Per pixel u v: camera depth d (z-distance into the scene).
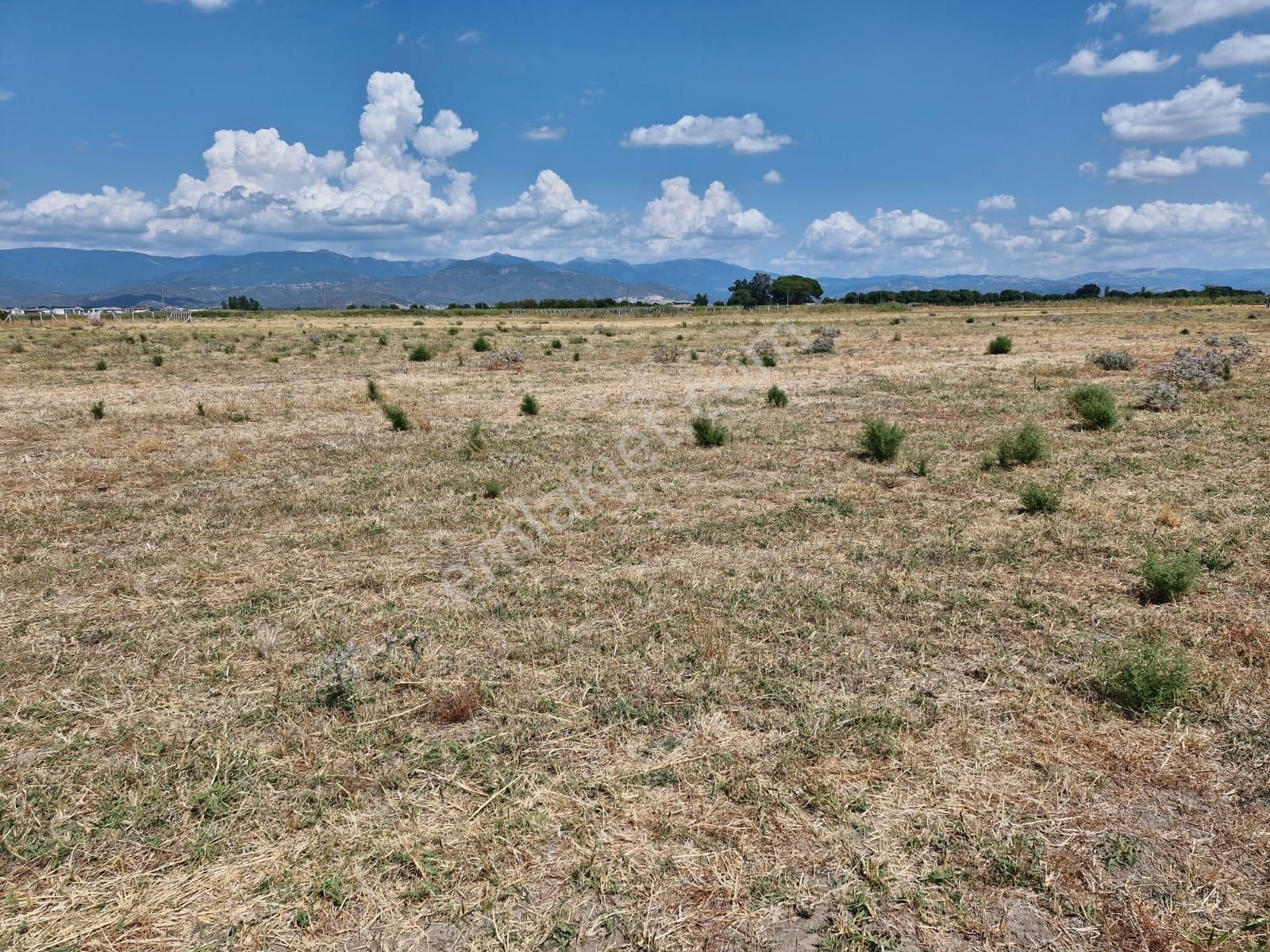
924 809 3.24
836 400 15.96
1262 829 3.09
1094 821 3.15
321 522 7.70
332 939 2.68
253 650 4.88
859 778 3.44
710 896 2.82
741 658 4.61
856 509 7.74
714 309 80.56
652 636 4.93
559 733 3.87
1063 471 9.01
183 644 4.97
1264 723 3.77
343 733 3.90
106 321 62.53
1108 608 5.17
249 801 3.38
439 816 3.27
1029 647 4.65
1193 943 2.57
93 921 2.78
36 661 4.75
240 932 2.72
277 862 3.03
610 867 2.96
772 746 3.70
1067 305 78.31
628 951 2.60
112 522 7.72
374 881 2.92
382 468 10.17
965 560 6.17
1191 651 4.46
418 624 5.21
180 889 2.92
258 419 14.58
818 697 4.12
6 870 3.05
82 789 3.52
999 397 15.30
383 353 30.36
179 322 64.50
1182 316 50.44
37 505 8.38
